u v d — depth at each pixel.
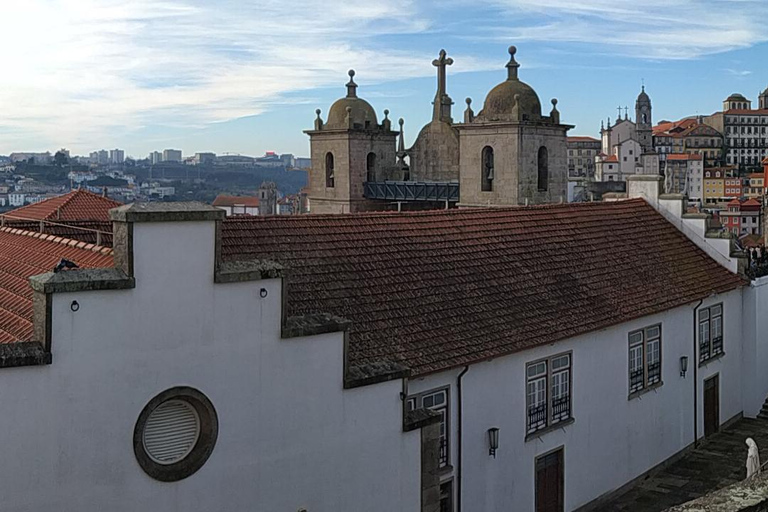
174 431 13.70
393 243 22.59
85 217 29.75
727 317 31.86
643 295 26.78
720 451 29.42
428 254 22.88
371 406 15.65
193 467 13.60
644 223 32.03
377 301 20.17
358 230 22.36
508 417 21.41
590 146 181.00
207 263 13.58
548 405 22.75
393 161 51.19
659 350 27.48
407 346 19.25
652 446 27.17
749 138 181.75
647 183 33.91
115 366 12.78
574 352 23.48
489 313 21.78
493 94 41.03
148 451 13.44
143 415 13.07
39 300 12.27
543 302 23.50
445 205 46.31
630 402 25.95
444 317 20.77
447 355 19.55
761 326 33.56
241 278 13.89
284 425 14.58
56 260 16.89
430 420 16.44
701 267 31.17
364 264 21.19
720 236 32.22
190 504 13.63
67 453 12.44
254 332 14.15
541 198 41.56
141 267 12.92
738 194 153.50
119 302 12.77
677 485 26.38
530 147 40.75
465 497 20.23
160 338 13.18
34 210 31.56
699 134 178.88
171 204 13.32
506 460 21.41
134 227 12.81
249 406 14.17
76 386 12.45
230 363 13.92
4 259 18.59
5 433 11.94
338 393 15.20
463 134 42.53
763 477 8.83
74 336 12.38
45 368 12.19
